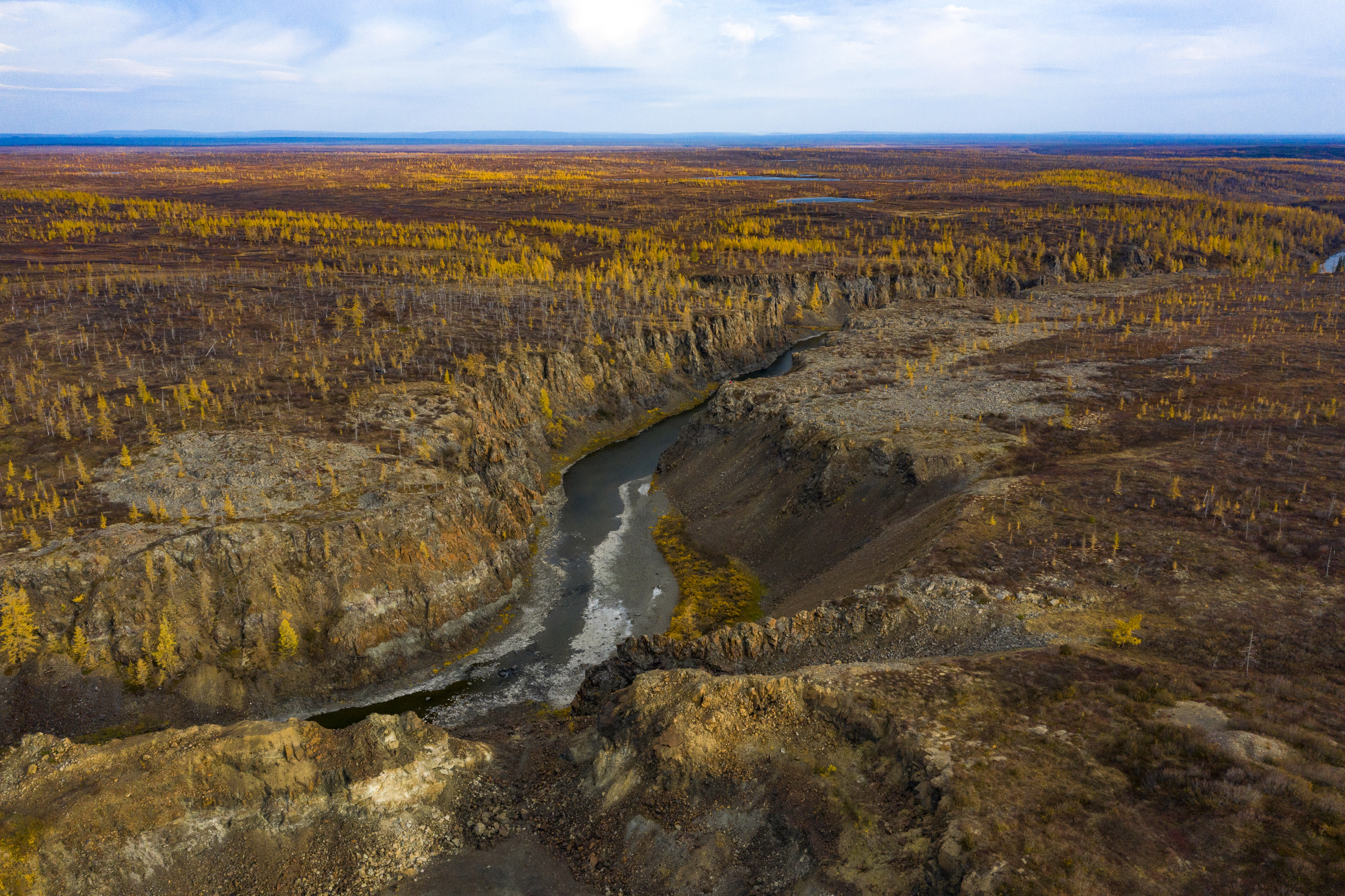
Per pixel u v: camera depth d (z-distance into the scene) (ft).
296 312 465.06
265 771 139.54
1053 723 132.98
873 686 145.79
